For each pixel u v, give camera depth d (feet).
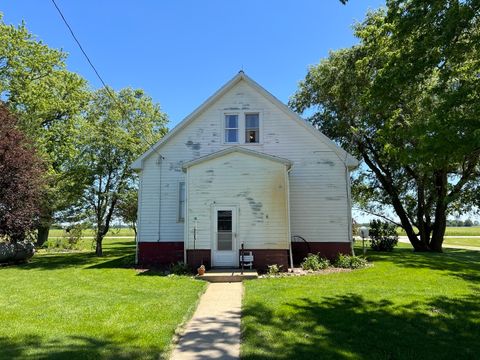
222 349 17.57
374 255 56.59
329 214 49.67
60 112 91.04
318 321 21.13
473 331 19.58
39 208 58.85
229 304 26.81
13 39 83.10
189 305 25.26
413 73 27.99
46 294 29.40
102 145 63.16
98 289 31.55
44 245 91.86
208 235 42.42
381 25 34.81
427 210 75.41
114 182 66.13
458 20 24.73
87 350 16.61
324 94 75.15
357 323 20.74
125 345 17.38
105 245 101.24
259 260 41.57
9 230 51.67
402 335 18.80
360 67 57.16
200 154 52.42
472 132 22.84
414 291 29.12
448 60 27.96
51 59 89.20
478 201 70.38
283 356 16.03
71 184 64.80
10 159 50.75
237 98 53.16
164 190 51.98
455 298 26.68
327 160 50.80
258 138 52.13
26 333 19.07
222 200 42.83
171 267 44.27
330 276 36.94
